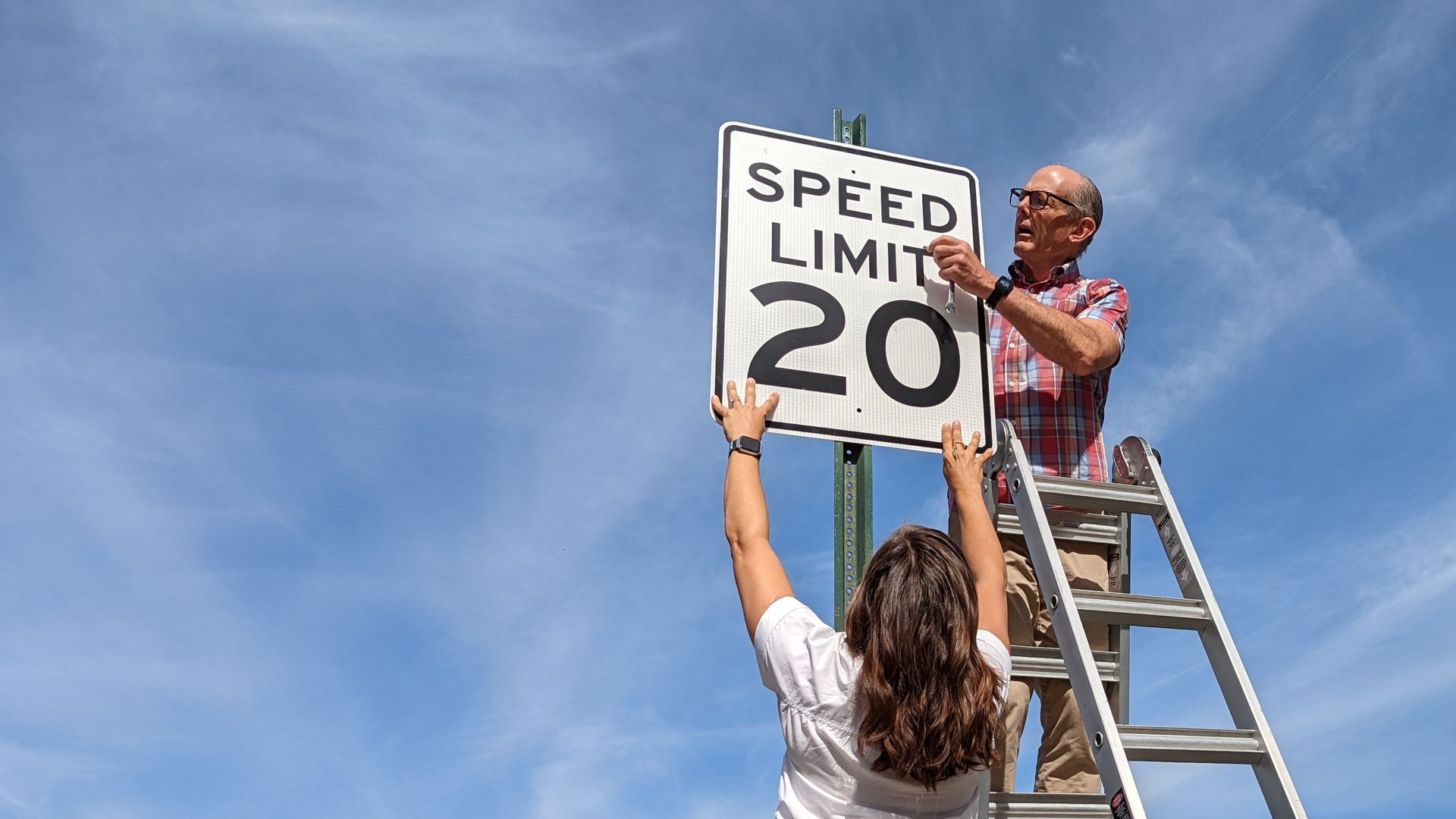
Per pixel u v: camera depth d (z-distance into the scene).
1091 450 3.48
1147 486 3.14
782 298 3.20
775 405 3.05
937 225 3.47
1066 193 3.62
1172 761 2.59
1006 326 3.67
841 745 1.88
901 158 3.53
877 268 3.33
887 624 1.88
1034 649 3.11
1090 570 3.35
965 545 2.57
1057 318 3.20
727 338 3.11
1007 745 3.10
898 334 3.26
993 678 1.93
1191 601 2.88
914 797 1.88
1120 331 3.44
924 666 1.85
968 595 1.94
